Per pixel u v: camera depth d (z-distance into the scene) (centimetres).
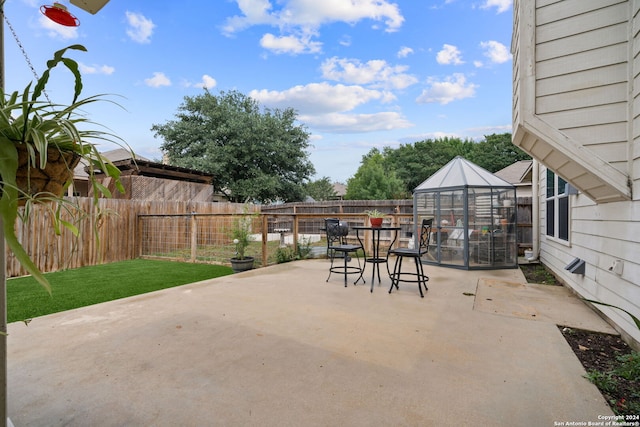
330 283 462
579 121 268
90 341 252
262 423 158
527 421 159
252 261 597
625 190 255
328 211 1164
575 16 268
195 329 278
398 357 227
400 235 772
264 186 1581
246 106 1828
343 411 167
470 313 324
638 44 239
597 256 328
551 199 539
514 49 345
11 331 271
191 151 1628
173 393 182
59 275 540
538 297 386
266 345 246
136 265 650
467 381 195
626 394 183
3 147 97
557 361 221
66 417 162
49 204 127
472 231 566
